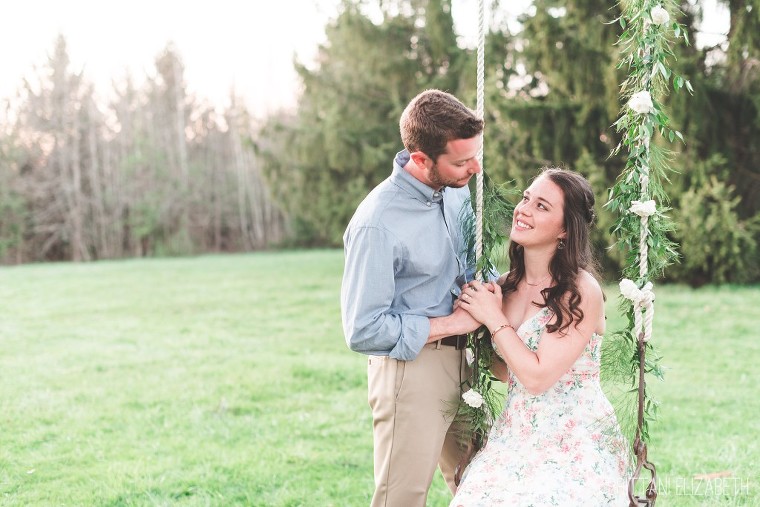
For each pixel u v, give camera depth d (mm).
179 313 10648
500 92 12102
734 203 10664
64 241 33000
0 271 21406
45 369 6840
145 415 5184
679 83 2367
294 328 9023
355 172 17953
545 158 11984
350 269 2441
